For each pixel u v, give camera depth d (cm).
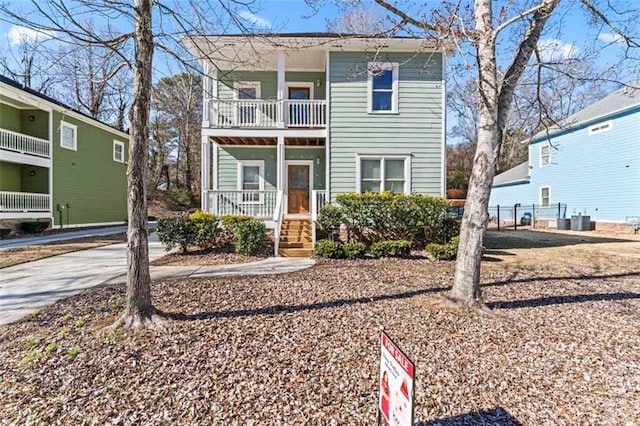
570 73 600
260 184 1325
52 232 1639
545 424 261
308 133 1159
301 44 1114
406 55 1155
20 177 1658
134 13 427
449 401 287
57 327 441
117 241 1312
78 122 1875
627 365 347
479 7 480
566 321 459
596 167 1756
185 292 574
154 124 3284
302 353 364
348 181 1159
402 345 384
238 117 1202
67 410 280
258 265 841
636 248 1154
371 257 958
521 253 1066
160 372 329
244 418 267
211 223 1021
